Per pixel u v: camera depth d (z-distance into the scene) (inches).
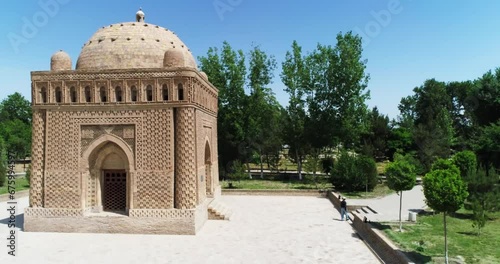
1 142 2047.2
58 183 753.0
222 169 1707.7
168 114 735.7
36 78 762.2
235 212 956.0
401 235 672.4
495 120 1631.4
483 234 679.1
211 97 967.0
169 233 722.8
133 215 731.4
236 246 642.8
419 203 1023.6
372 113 2261.3
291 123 1700.3
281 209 1002.1
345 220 861.2
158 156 733.9
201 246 642.2
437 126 1758.1
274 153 1815.9
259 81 1749.5
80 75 754.8
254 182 1574.8
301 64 1683.1
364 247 639.8
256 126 1720.0
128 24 846.5
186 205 724.7
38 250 620.7
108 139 748.6
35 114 762.8
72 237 704.4
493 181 851.4
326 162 1628.9
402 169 726.5
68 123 756.6
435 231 703.7
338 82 1603.1
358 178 1254.3
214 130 1022.4
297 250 620.4
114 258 577.9
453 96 2600.9
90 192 771.4
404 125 2576.3
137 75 743.1
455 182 517.3
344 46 1578.5
